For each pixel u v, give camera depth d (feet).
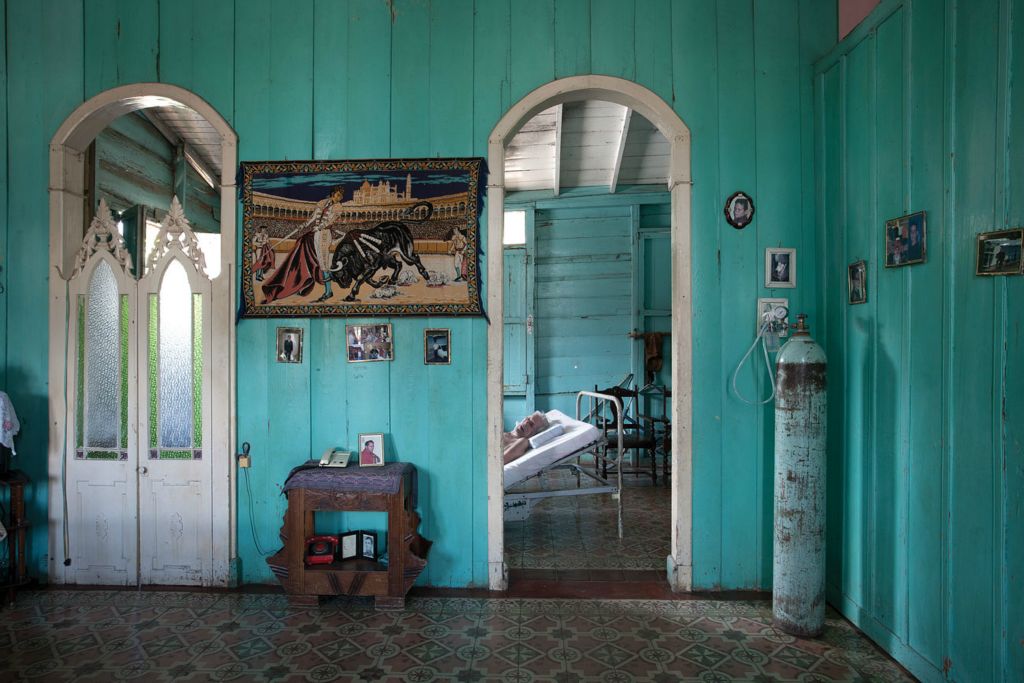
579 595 10.14
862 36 8.86
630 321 20.88
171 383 10.59
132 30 10.77
